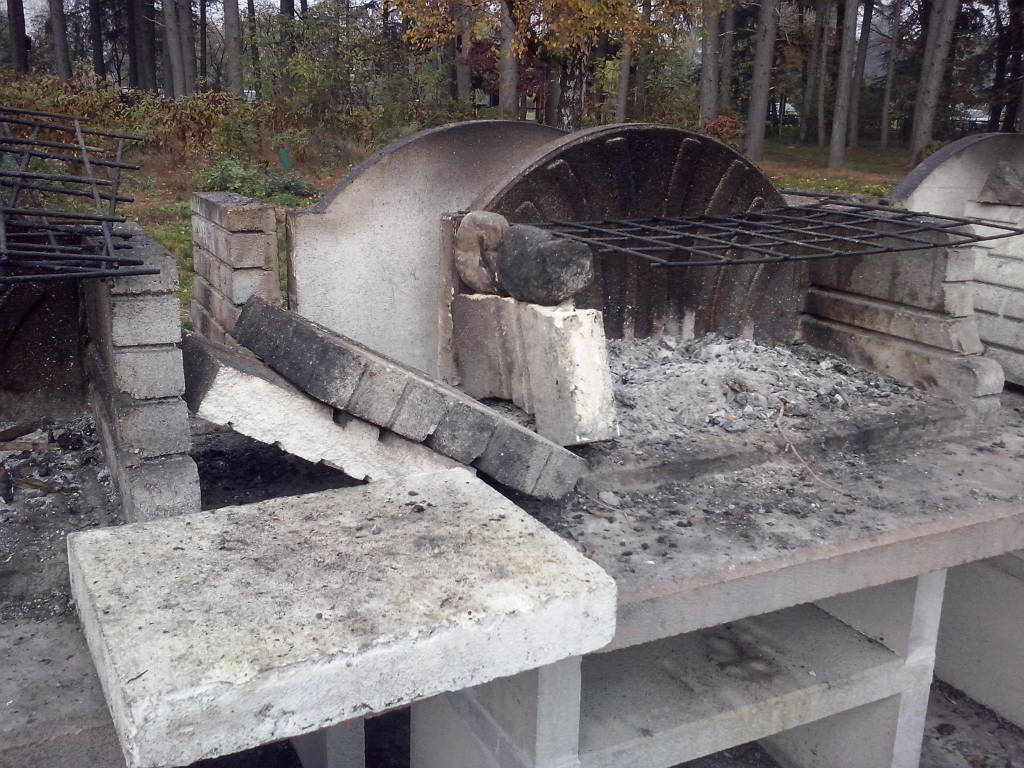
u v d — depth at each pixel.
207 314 4.93
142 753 1.74
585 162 4.23
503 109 15.80
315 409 2.97
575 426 3.41
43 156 3.33
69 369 3.90
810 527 3.20
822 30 27.91
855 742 4.04
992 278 5.12
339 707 1.94
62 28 23.84
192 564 2.26
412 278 4.55
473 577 2.24
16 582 2.82
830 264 4.91
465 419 3.05
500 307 3.71
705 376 4.20
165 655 1.86
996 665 4.68
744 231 4.05
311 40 17.78
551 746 2.86
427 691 2.05
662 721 3.26
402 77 17.95
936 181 5.62
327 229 4.25
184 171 12.88
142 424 2.81
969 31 26.14
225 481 3.60
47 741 2.23
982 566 4.64
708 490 3.49
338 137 15.85
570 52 12.45
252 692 1.82
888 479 3.67
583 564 2.34
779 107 33.28
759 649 3.81
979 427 4.29
